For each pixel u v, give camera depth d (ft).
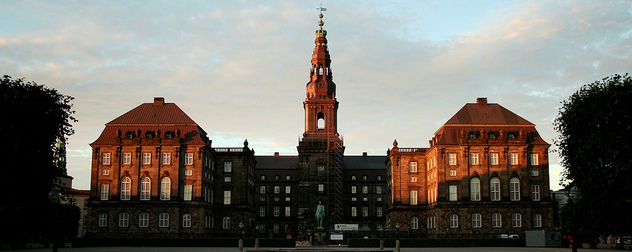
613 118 245.65
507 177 449.89
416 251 305.53
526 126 463.83
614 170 236.63
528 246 383.04
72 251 304.09
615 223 241.76
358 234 471.62
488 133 459.73
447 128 465.06
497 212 445.78
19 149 235.81
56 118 258.57
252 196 555.69
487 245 389.80
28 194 240.12
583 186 248.73
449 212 450.30
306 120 651.66
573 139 264.93
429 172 498.69
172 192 441.68
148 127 455.63
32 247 360.69
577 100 264.93
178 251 300.40
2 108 239.30
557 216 492.13
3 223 236.84
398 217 505.66
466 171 450.71
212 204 488.02
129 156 447.01
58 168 266.16
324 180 636.48
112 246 385.50
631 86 246.88
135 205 439.63
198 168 448.65
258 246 358.84
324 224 608.19
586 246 377.30
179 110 470.39
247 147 511.40
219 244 384.88
